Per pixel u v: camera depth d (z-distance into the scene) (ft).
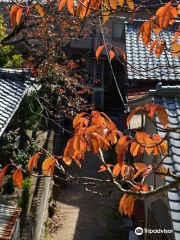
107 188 51.65
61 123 62.64
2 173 12.18
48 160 12.19
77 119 11.45
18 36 50.29
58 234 42.93
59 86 47.34
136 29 50.98
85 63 77.66
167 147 13.12
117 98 77.92
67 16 44.52
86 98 75.05
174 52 12.94
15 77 39.60
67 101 50.06
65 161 12.20
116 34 71.61
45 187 42.42
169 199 20.75
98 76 76.74
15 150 47.39
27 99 45.37
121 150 10.69
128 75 43.98
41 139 54.95
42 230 41.06
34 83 43.73
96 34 72.74
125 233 42.75
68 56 75.51
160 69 44.75
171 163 23.39
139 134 11.60
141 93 43.11
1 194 42.96
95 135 10.85
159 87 29.07
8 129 47.73
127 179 13.62
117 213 46.70
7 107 35.70
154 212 25.52
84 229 43.88
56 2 38.52
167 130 12.23
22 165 44.60
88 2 11.94
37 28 44.78
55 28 48.96
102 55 73.77
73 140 10.91
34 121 49.49
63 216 46.09
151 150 13.07
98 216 46.26
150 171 14.43
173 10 11.03
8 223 26.99
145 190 13.47
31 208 37.09
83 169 56.70
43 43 52.70
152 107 10.80
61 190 51.44
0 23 46.70
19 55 48.37
